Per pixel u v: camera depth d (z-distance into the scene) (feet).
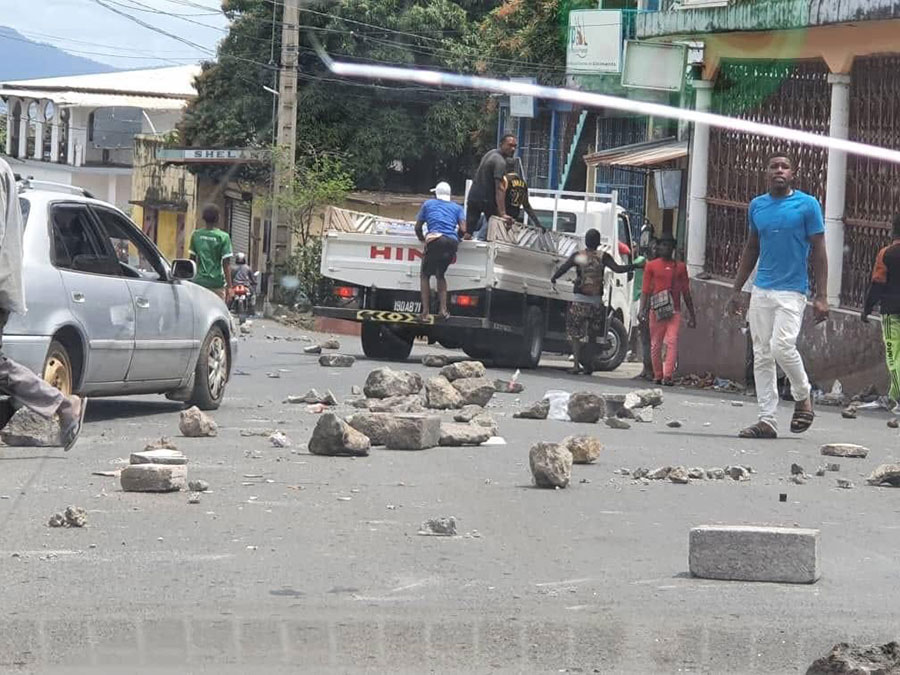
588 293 98.63
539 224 103.71
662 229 145.69
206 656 26.04
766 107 96.43
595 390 83.46
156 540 35.68
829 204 87.56
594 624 28.96
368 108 210.18
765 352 60.23
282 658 26.04
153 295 60.08
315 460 49.49
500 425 61.57
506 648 27.04
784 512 42.22
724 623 29.27
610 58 157.38
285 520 38.65
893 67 82.84
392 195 210.18
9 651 26.02
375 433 53.26
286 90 177.47
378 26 208.44
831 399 82.28
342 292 100.53
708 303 98.78
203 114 217.36
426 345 129.59
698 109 103.45
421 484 45.09
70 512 37.19
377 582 32.04
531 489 44.75
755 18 90.33
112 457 49.08
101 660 25.62
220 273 88.02
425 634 27.91
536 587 31.99
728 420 68.39
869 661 25.55
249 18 211.00
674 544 37.19
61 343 54.19
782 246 59.11
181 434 55.36
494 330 99.14
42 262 52.95
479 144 207.51
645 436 59.82
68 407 46.44
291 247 185.78
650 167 137.39
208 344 65.05
